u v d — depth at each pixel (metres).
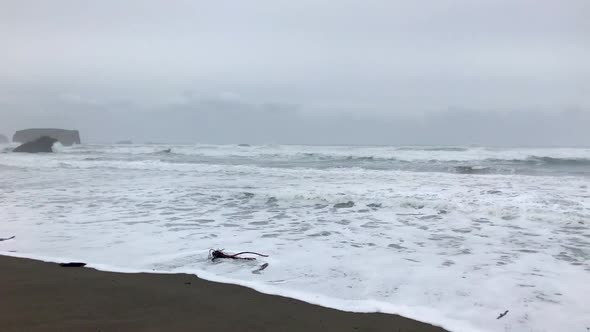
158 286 4.44
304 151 31.08
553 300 4.05
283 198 10.29
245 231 7.15
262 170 17.77
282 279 4.70
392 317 3.69
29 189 12.25
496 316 3.69
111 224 7.66
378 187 12.04
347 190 11.41
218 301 4.03
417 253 5.80
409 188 11.77
